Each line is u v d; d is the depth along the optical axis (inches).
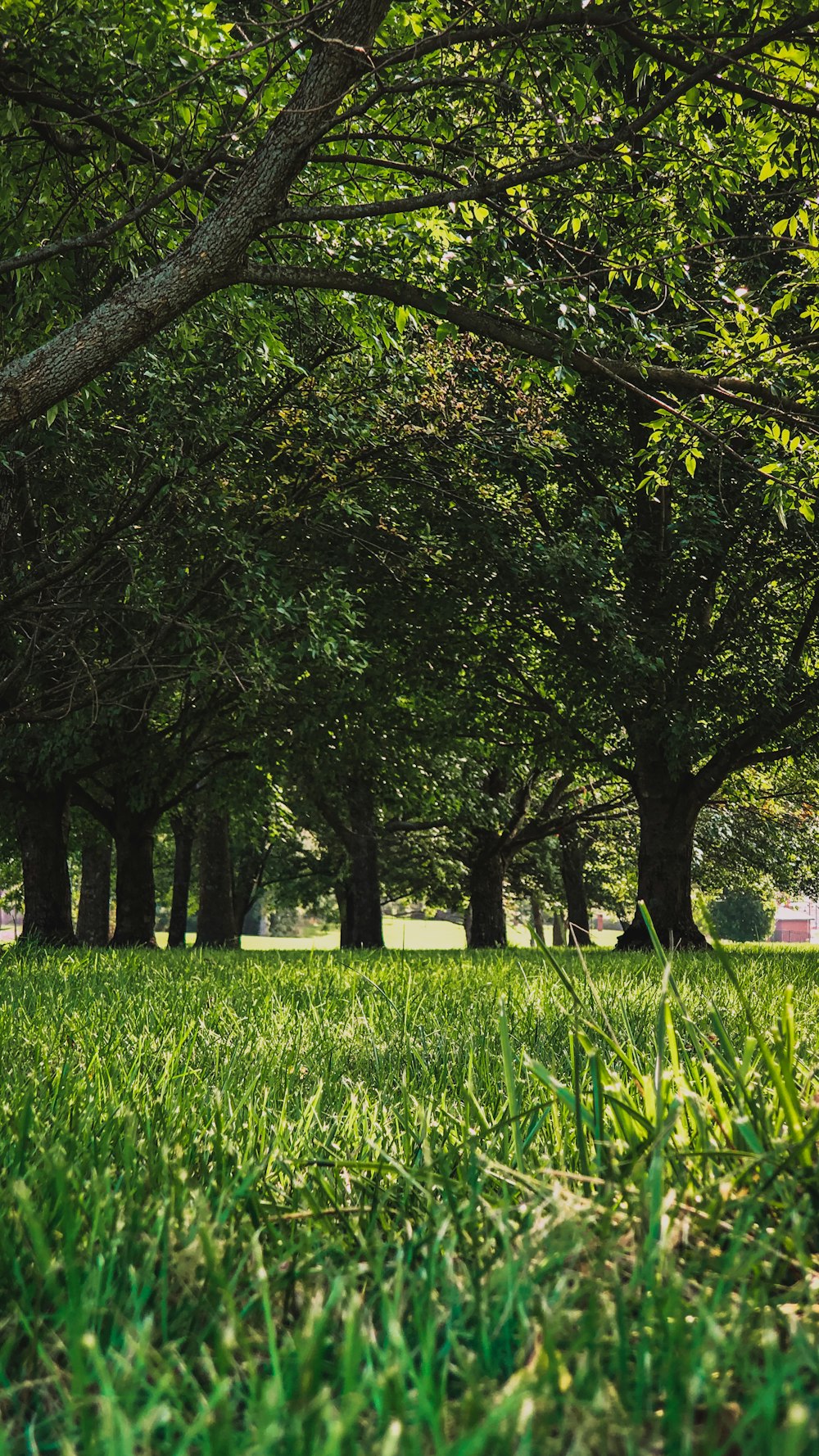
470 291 282.5
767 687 730.8
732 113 318.0
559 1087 78.3
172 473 489.4
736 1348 43.5
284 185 234.7
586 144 265.1
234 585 575.2
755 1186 64.4
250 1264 58.0
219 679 671.1
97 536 519.2
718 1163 70.5
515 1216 67.6
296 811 1184.8
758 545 726.5
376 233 343.6
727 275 341.7
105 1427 34.5
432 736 826.8
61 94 260.4
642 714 737.6
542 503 746.8
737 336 327.3
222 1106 113.0
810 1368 41.8
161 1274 54.9
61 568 523.5
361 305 345.1
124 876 950.4
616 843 1555.1
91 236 252.8
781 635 771.4
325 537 668.7
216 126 302.0
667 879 803.4
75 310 307.4
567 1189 64.6
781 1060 72.0
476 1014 219.6
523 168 269.9
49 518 570.3
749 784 1141.7
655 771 805.9
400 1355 39.2
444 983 308.5
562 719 786.8
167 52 269.0
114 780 885.8
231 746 910.4
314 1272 58.4
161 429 475.8
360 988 283.9
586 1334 42.4
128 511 543.2
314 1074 145.2
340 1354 46.9
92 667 601.3
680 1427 37.0
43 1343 49.3
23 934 846.5
